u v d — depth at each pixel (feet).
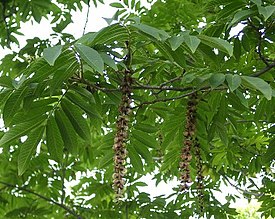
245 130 18.61
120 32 9.84
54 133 12.03
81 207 22.06
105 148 14.64
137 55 12.05
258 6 10.55
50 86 10.41
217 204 19.76
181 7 16.46
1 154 20.47
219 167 18.65
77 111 11.89
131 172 20.16
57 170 21.88
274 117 14.85
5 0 16.71
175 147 15.21
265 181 20.11
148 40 10.52
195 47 9.18
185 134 12.03
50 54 8.36
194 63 12.00
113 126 16.06
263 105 13.64
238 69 12.34
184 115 13.88
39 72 10.00
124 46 10.78
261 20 12.59
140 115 14.61
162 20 16.58
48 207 22.21
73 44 9.06
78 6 20.01
